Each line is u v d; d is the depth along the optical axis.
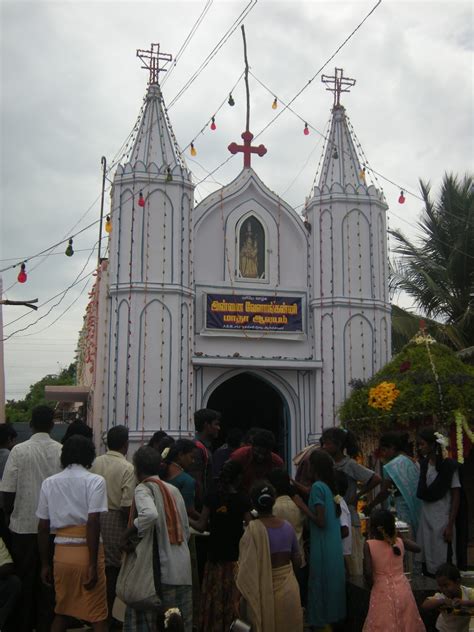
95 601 6.33
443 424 12.56
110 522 7.61
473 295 21.75
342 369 17.78
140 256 16.97
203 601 7.29
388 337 18.47
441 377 12.98
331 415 17.58
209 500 7.37
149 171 17.31
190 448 7.63
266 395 22.78
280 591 6.17
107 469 7.68
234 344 17.80
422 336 14.20
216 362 17.34
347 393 17.67
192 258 17.62
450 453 12.59
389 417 13.12
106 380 16.67
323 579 7.14
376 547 6.64
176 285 16.98
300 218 18.84
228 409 23.25
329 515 7.26
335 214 18.45
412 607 6.51
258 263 18.47
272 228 18.66
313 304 18.23
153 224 17.17
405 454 9.51
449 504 8.63
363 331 18.11
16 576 7.05
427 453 8.81
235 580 6.50
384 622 6.41
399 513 9.23
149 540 6.36
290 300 18.27
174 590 6.41
